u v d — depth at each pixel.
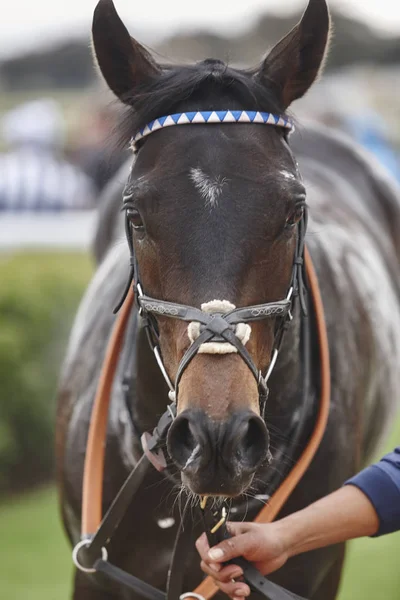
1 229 12.29
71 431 4.97
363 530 3.74
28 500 10.01
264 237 3.51
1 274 10.66
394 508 3.73
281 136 3.90
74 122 21.31
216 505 3.64
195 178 3.54
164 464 3.88
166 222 3.51
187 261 3.46
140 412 4.35
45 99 28.38
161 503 4.36
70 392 5.18
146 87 3.98
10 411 9.76
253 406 3.31
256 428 3.29
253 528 3.56
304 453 4.27
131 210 3.70
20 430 9.93
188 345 3.45
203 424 3.20
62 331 10.31
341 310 5.11
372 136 16.11
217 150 3.61
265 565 3.62
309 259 4.55
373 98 21.55
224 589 3.57
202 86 3.81
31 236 12.31
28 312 10.05
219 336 3.38
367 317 5.52
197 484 3.23
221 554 3.46
